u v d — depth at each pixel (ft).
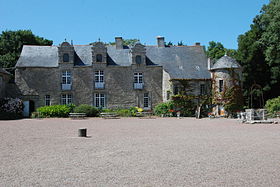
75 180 18.54
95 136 41.52
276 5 96.48
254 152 28.04
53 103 106.52
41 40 151.84
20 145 32.68
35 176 19.48
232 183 17.87
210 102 108.17
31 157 25.73
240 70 106.83
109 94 109.29
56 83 107.24
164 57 115.85
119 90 109.81
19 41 140.77
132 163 23.30
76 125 62.39
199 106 103.40
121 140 37.01
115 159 24.85
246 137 40.16
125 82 110.22
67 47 108.06
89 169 21.35
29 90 105.81
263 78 126.21
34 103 106.01
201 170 21.03
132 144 33.40
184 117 101.09
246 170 21.02
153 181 18.28
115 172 20.49
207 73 111.45
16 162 23.70
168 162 23.66
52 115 95.66
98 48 109.70
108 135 42.80
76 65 108.47
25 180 18.54
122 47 117.29
